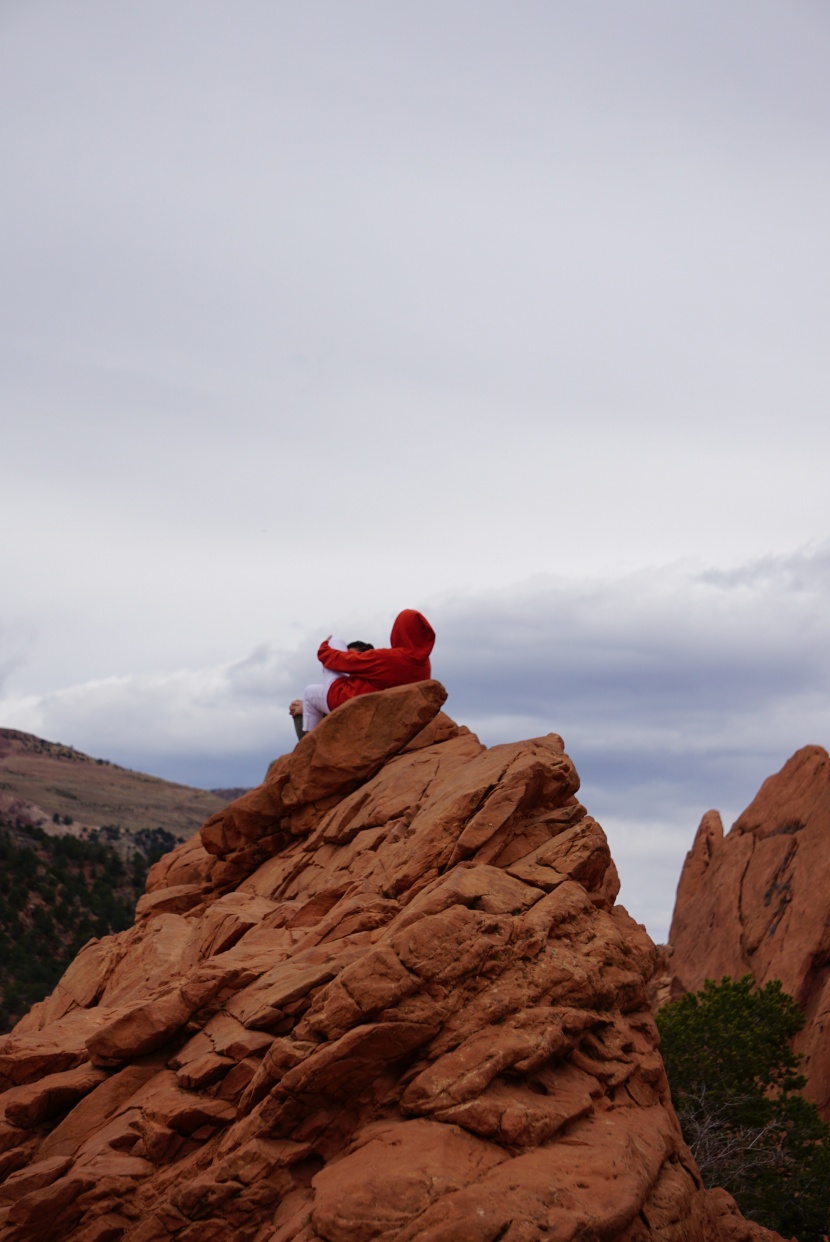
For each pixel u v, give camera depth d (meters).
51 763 175.25
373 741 13.70
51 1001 13.25
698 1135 22.64
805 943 39.69
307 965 9.38
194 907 14.30
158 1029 9.33
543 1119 7.78
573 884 9.96
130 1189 8.09
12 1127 8.98
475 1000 8.52
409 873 10.40
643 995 9.98
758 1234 10.00
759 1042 26.48
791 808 48.25
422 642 14.96
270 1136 8.14
